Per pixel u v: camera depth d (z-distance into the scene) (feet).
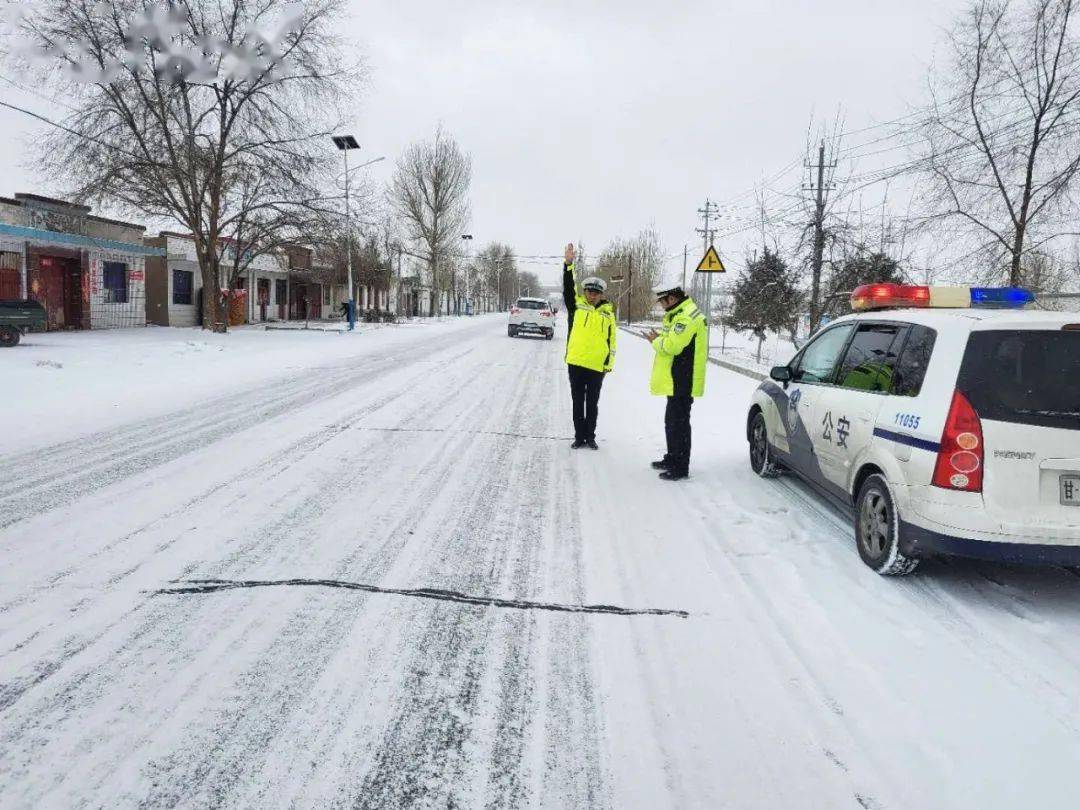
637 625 11.62
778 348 97.91
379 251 138.00
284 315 131.34
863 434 14.67
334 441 24.79
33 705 8.80
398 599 12.22
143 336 70.44
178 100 72.38
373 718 8.90
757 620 11.91
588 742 8.63
